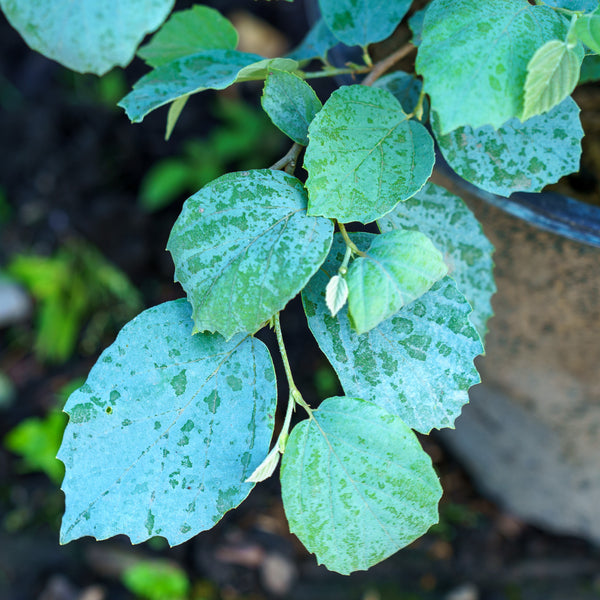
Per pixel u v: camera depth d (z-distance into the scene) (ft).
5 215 5.63
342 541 1.83
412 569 3.92
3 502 4.33
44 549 4.12
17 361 5.06
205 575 4.00
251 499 4.18
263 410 1.83
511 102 1.72
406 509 1.82
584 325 2.48
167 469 1.81
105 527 1.79
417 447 1.81
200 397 1.83
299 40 6.08
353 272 1.76
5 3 1.69
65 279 5.27
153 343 1.83
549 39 1.74
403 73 2.09
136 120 1.87
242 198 1.80
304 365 4.53
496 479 3.81
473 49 1.73
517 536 3.94
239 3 6.14
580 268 2.33
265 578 3.94
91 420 1.80
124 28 1.68
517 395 3.04
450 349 1.84
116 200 5.59
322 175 1.79
